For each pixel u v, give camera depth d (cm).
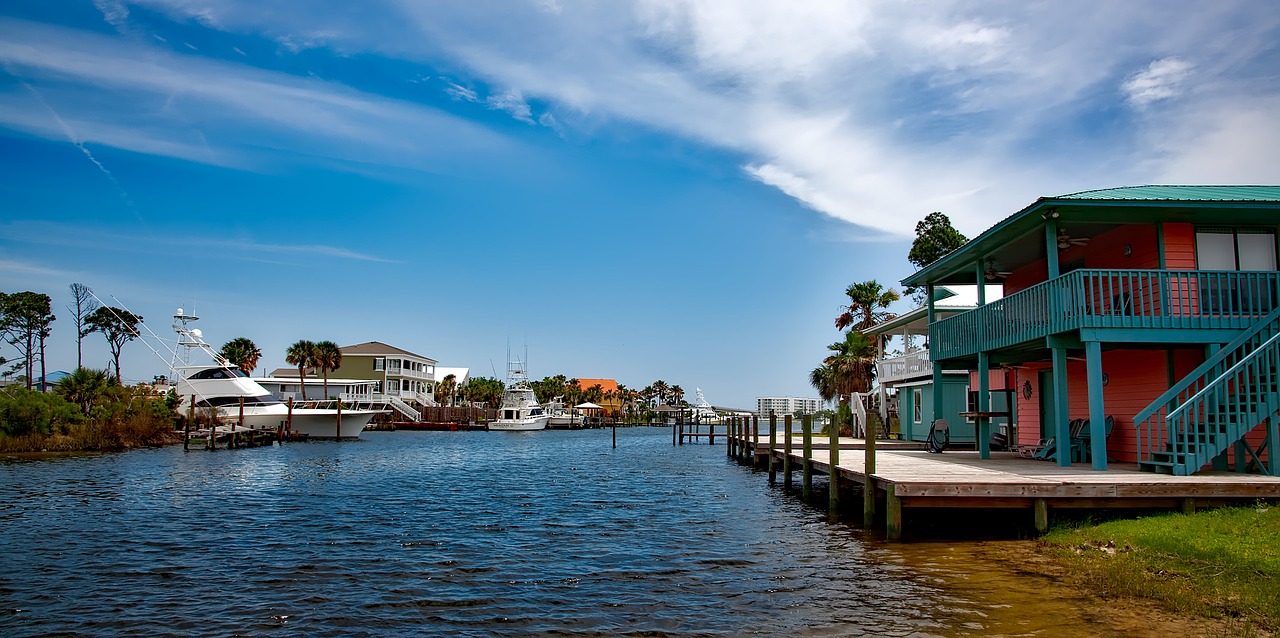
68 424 4025
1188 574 920
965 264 2142
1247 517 1089
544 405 10831
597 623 901
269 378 8069
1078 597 898
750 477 2755
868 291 5141
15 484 2428
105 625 913
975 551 1182
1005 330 1766
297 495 2234
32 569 1215
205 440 4622
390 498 2170
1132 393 1752
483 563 1245
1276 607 782
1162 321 1463
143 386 5212
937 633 806
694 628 872
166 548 1388
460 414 8875
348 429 5931
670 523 1639
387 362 8725
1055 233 1608
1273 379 1420
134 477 2698
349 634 873
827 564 1159
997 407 2855
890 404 4281
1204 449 1330
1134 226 1719
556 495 2238
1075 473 1398
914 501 1250
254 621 925
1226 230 1619
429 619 927
